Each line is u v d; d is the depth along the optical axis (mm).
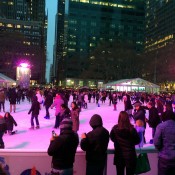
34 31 158750
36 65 80812
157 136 4523
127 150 4711
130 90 56625
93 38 150625
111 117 20203
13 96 21359
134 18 160750
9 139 11070
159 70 77688
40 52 82562
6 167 4789
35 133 12492
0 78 43562
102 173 4703
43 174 4898
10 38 77312
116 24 155875
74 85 132750
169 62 73500
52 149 4199
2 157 4789
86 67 132625
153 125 10305
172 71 71750
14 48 77625
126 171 4750
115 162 4855
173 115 4637
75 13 148375
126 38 158375
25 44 80188
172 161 4387
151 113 10328
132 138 4762
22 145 10016
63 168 4211
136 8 161125
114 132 4855
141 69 91938
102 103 36938
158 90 55594
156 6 152000
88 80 124875
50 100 17969
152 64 80500
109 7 154375
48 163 4914
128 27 159375
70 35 147250
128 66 95438
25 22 156375
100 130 4688
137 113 10305
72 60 134375
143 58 92000
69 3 147375
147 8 161625
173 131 4473
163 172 4457
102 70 104625
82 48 148625
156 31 149750
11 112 21453
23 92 36188
